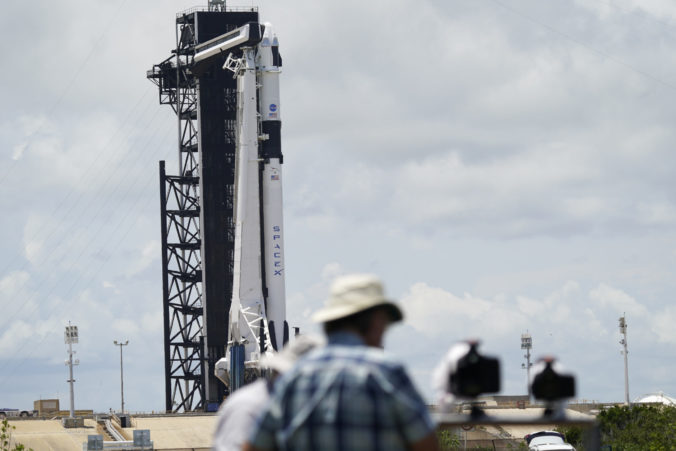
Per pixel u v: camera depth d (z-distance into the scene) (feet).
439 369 104.63
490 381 102.22
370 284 90.27
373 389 82.02
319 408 82.33
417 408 82.12
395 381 82.94
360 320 89.45
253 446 85.20
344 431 81.41
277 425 84.64
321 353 85.20
